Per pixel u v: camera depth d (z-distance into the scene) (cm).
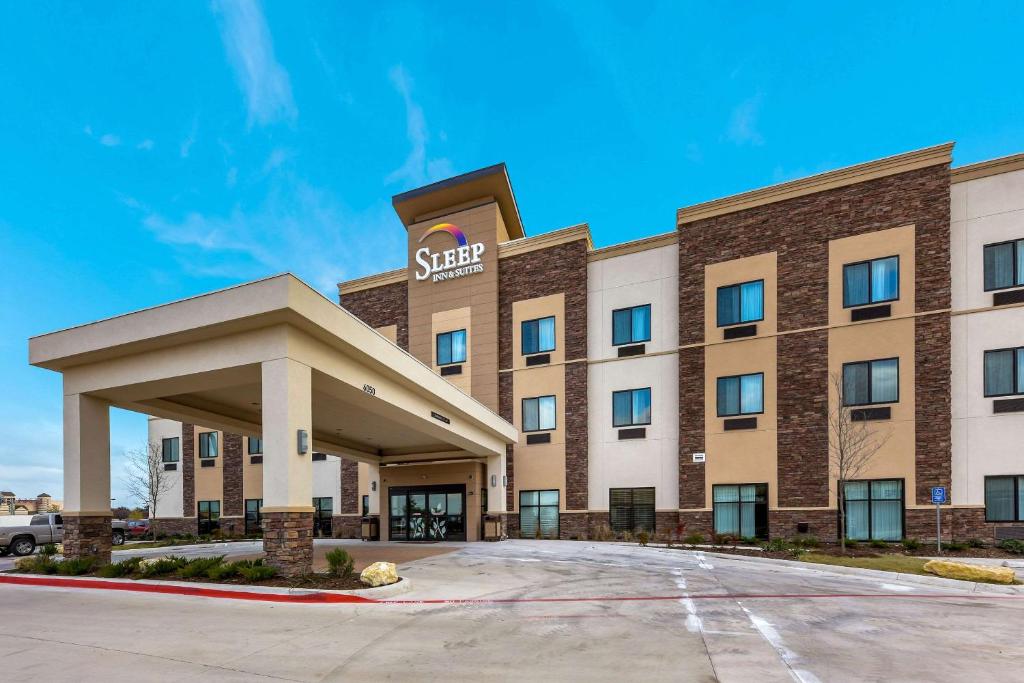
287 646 723
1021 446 1755
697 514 2175
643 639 755
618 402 2439
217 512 3316
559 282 2594
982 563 1477
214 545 2431
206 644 734
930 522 1811
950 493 1806
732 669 624
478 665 642
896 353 1927
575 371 2502
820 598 1047
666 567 1469
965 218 1908
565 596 1078
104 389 1416
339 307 1298
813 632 790
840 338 2020
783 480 2047
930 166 1941
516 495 2534
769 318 2144
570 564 1535
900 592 1113
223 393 1584
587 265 2577
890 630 802
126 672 621
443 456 2423
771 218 2183
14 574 1368
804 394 2052
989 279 1858
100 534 1459
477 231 2769
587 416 2466
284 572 1141
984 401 1817
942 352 1859
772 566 1492
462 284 2769
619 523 2361
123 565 1320
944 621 857
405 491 2502
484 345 2684
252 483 3241
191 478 3409
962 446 1825
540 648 712
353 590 1045
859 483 1939
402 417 1731
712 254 2277
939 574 1238
